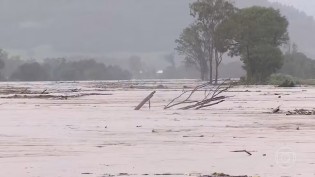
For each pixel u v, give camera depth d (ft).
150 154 192.65
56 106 556.10
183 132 278.46
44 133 275.39
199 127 307.78
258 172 153.38
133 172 155.22
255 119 367.25
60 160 179.11
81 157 185.57
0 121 357.61
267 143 225.15
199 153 194.80
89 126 316.60
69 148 212.23
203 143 227.40
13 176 149.28
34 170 158.81
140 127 309.83
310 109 480.64
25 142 233.35
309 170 155.43
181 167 163.53
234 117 387.55
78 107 532.73
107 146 218.59
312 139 239.50
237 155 188.75
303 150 200.13
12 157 186.39
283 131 280.51
